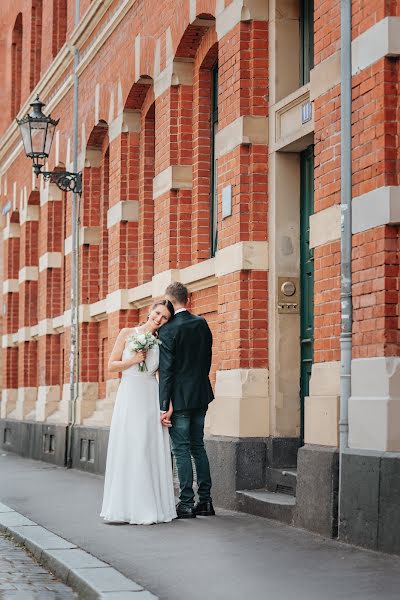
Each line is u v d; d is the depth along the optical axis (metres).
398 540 9.26
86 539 10.81
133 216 19.66
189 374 12.48
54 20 27.02
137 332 12.38
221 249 13.94
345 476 10.12
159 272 16.75
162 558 9.55
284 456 12.96
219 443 13.42
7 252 32.69
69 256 23.70
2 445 31.47
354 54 10.39
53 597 8.54
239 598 7.79
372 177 10.03
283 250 13.15
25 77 30.89
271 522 11.70
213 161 16.11
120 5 19.56
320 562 9.12
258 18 13.41
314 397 11.01
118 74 19.91
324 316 11.07
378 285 9.87
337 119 10.85
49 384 26.62
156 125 17.17
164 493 12.10
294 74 13.26
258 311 13.23
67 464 22.86
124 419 12.11
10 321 32.66
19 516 12.81
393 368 9.69
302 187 13.17
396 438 9.58
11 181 32.25
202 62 15.94
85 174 22.89
